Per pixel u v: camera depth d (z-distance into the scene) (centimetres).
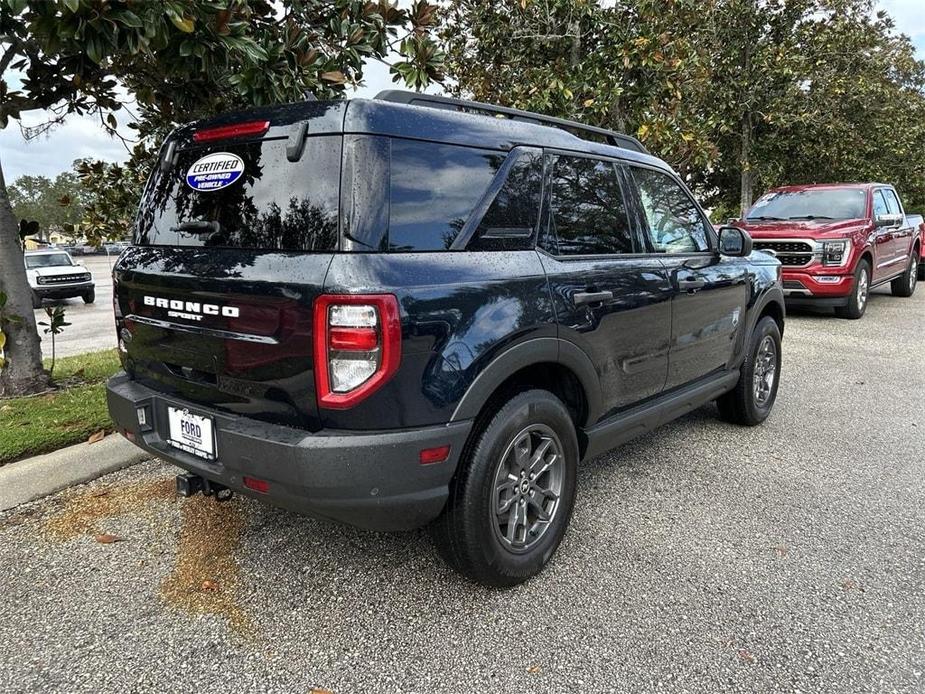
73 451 381
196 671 221
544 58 874
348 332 207
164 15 352
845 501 355
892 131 1683
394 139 230
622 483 379
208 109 497
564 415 284
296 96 433
